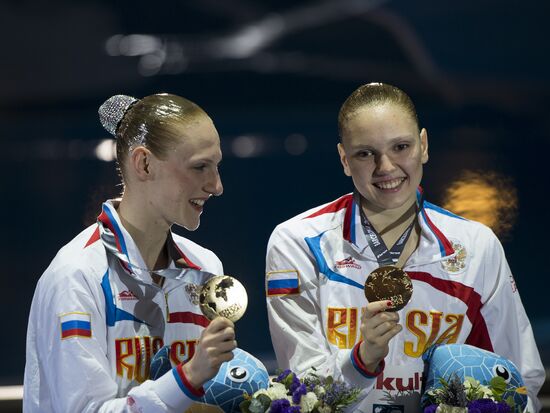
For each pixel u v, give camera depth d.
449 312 9.09
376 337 8.16
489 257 9.27
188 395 7.78
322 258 9.21
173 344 8.69
